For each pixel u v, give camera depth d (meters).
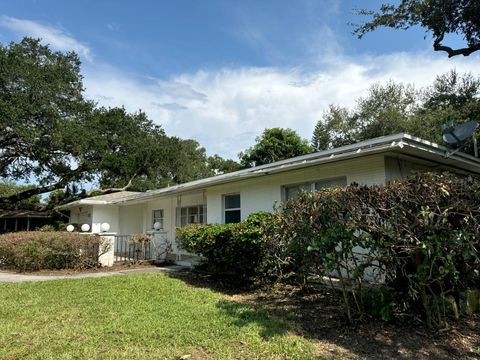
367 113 24.39
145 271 10.20
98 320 4.81
